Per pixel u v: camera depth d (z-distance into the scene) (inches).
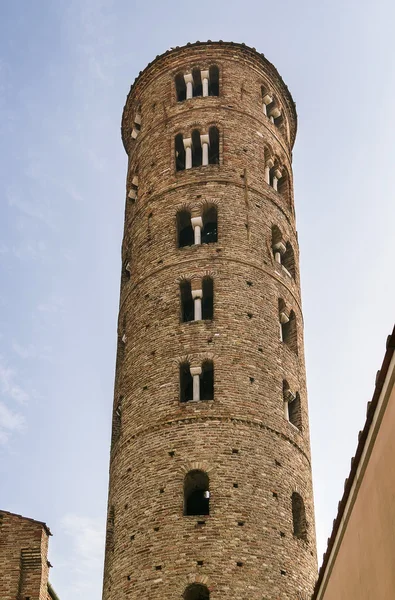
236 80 2632.9
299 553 1888.5
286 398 2124.8
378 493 946.1
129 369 2175.2
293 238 2491.4
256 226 2342.5
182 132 2522.1
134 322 2242.9
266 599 1761.8
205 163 2448.3
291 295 2331.4
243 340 2112.5
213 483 1887.3
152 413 2030.0
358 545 1058.7
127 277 2472.9
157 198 2412.6
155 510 1881.2
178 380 2055.9
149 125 2618.1
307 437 2161.7
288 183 2613.2
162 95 2647.6
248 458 1939.0
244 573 1777.8
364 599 1034.7
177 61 2689.5
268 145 2561.5
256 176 2448.3
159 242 2320.4
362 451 1005.2
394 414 872.3
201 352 2081.7
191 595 1825.8
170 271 2246.6
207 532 1820.9
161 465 1939.0
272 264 2313.0
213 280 2206.0
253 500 1882.4
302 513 1989.4
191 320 2217.0
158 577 1790.1
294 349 2272.4
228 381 2036.2
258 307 2193.7
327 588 1326.3
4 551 1766.7
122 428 2098.9
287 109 2802.7
